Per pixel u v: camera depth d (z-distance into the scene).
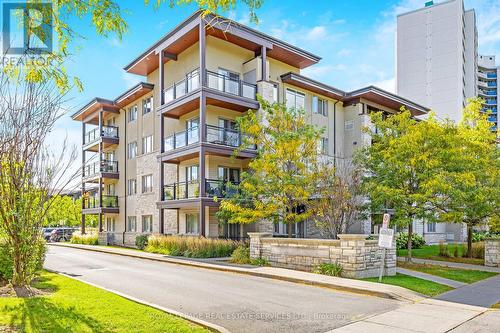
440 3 59.47
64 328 6.46
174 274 14.46
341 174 19.50
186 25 24.20
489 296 11.09
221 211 20.73
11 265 10.96
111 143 35.41
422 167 17.25
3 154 10.10
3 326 6.48
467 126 22.47
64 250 27.00
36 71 6.93
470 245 21.64
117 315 7.46
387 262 13.98
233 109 25.53
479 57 90.12
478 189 17.70
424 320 8.25
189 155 24.11
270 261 16.27
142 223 30.91
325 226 18.55
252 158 24.59
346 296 10.62
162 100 26.66
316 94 29.97
